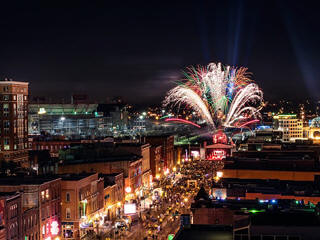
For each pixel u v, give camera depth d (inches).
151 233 4114.2
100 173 6018.7
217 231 2482.8
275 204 3065.9
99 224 4997.5
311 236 2181.3
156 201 5708.7
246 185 4197.8
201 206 3041.3
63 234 4527.6
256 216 2422.5
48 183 4254.4
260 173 4717.0
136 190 6752.0
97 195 5132.9
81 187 4633.4
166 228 4350.4
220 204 3134.8
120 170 6338.6
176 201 5521.7
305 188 4069.9
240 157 5792.3
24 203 4045.3
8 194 3705.7
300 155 5994.1
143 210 5462.6
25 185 4042.8
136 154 7367.1
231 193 3944.4
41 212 4097.0
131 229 4522.6
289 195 3742.6
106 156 7194.9
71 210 4530.0
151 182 7642.7
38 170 6412.4
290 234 2191.2
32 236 3927.2
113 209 5713.6
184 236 2377.0
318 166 5007.4
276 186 4227.4
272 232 2203.5
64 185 4554.6
